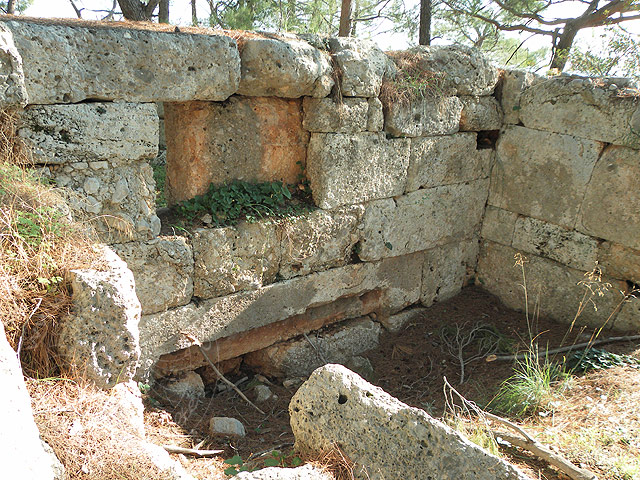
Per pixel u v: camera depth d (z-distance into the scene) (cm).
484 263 619
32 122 308
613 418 360
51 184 324
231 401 449
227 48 372
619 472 303
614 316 516
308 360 508
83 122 325
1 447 169
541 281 567
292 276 473
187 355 431
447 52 523
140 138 351
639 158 478
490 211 604
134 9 789
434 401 445
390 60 489
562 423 364
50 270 271
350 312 538
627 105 481
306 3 1110
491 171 596
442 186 557
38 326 262
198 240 405
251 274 442
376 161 489
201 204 425
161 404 403
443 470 255
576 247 533
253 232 435
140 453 240
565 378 425
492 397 426
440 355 530
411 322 579
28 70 298
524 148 561
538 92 542
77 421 244
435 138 531
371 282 531
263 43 391
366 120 471
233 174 439
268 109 442
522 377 414
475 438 330
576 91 513
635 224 486
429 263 579
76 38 312
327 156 454
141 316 387
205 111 411
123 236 363
